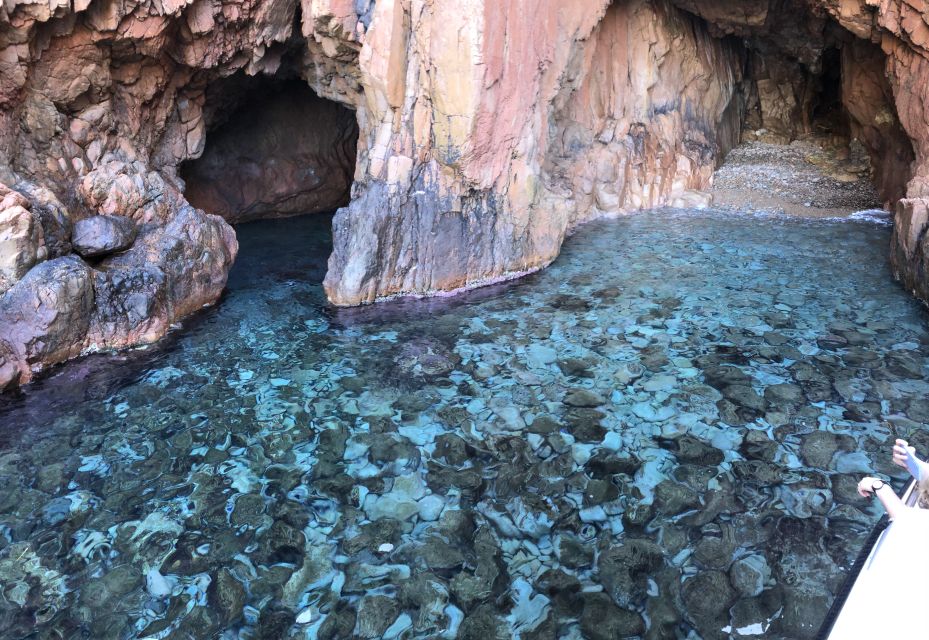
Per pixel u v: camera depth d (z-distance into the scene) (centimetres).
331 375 761
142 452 622
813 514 534
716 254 1134
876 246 1134
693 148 1503
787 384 728
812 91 1692
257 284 1047
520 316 916
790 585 466
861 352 791
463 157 940
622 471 593
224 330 877
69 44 845
